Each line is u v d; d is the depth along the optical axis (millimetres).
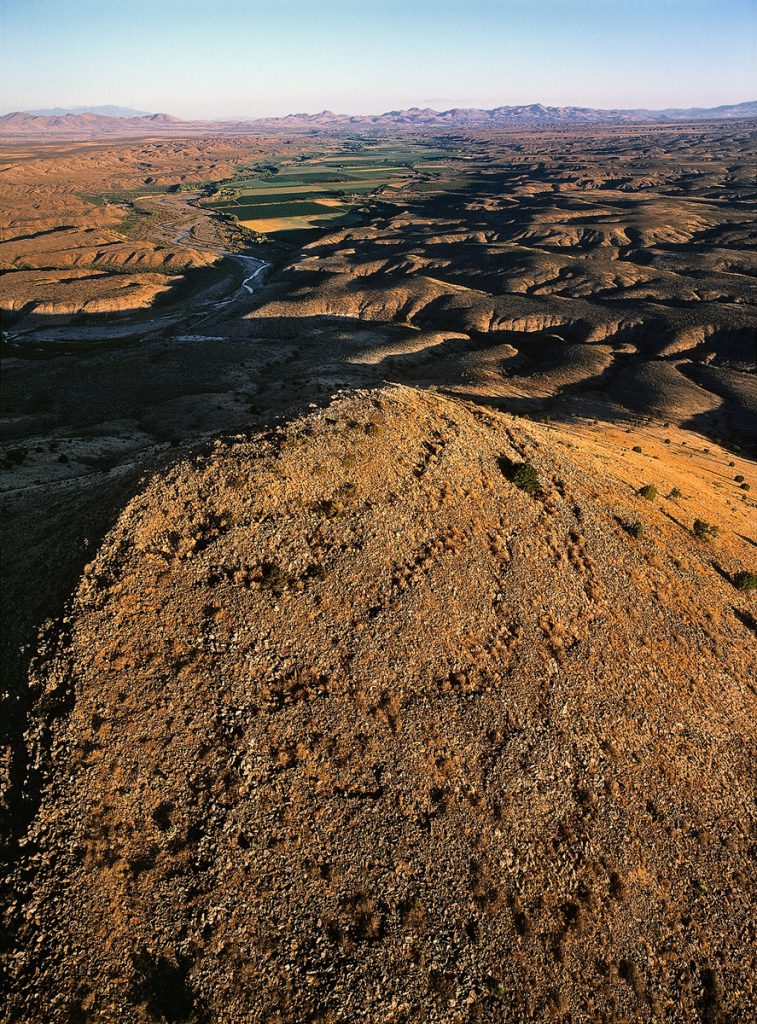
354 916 24625
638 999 25406
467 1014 23344
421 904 25438
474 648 34375
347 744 28875
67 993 21500
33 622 30766
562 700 33719
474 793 28953
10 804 25312
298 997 22453
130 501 35438
